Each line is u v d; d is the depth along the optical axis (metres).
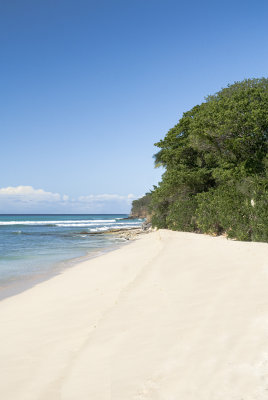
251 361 2.35
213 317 3.59
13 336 4.56
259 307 3.67
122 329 3.78
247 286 4.80
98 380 2.63
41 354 3.68
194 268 6.93
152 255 11.47
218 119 21.66
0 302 7.12
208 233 21.34
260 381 2.05
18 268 12.23
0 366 3.49
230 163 22.11
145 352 2.99
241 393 1.96
